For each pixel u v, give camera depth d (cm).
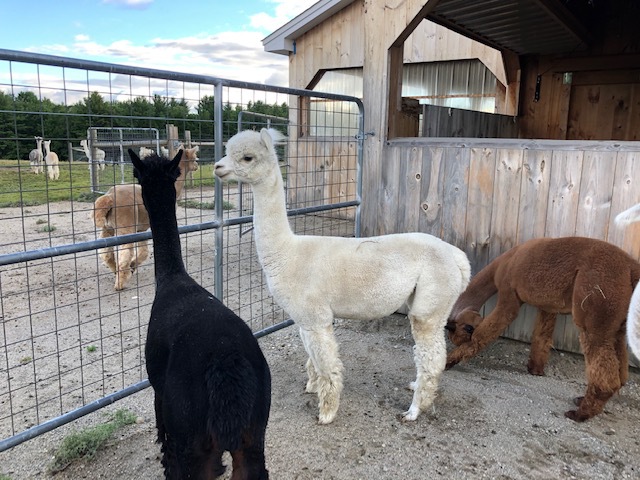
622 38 884
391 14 488
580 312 336
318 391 330
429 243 332
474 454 301
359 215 542
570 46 893
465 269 339
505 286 394
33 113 273
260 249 317
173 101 357
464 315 410
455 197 480
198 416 186
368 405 358
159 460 288
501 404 362
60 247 284
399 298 322
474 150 463
